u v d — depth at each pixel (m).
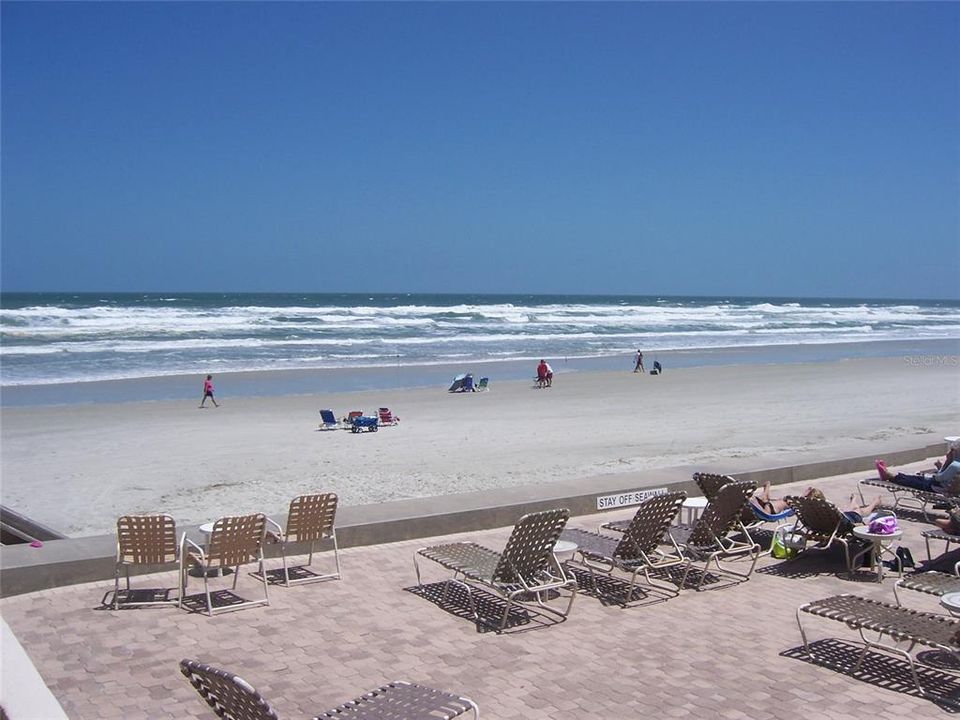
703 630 6.70
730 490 7.91
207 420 22.31
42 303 95.81
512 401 26.17
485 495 10.09
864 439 17.86
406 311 75.94
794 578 8.04
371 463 15.91
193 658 6.09
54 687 5.62
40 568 7.50
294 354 42.44
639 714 5.24
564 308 86.12
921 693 5.50
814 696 5.49
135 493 13.54
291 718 5.20
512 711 5.28
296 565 8.35
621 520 9.87
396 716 4.32
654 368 35.22
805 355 46.09
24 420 22.27
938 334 68.31
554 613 7.09
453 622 6.86
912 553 8.90
